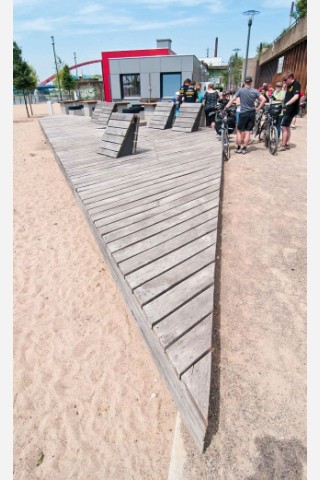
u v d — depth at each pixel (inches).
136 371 99.9
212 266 97.4
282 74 799.1
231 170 241.8
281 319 99.3
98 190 165.8
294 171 232.1
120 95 802.8
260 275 120.2
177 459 64.1
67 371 101.7
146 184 172.4
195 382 62.1
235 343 91.6
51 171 318.7
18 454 80.0
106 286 141.3
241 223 159.0
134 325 118.3
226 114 290.0
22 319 124.1
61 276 150.2
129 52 806.5
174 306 81.2
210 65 1877.5
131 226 124.7
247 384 79.3
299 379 80.0
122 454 77.9
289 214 165.6
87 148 275.1
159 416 85.4
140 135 335.9
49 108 681.6
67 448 80.7
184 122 351.3
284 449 64.9
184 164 211.2
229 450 65.1
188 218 129.8
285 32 754.2
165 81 763.4
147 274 94.0
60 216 215.0
